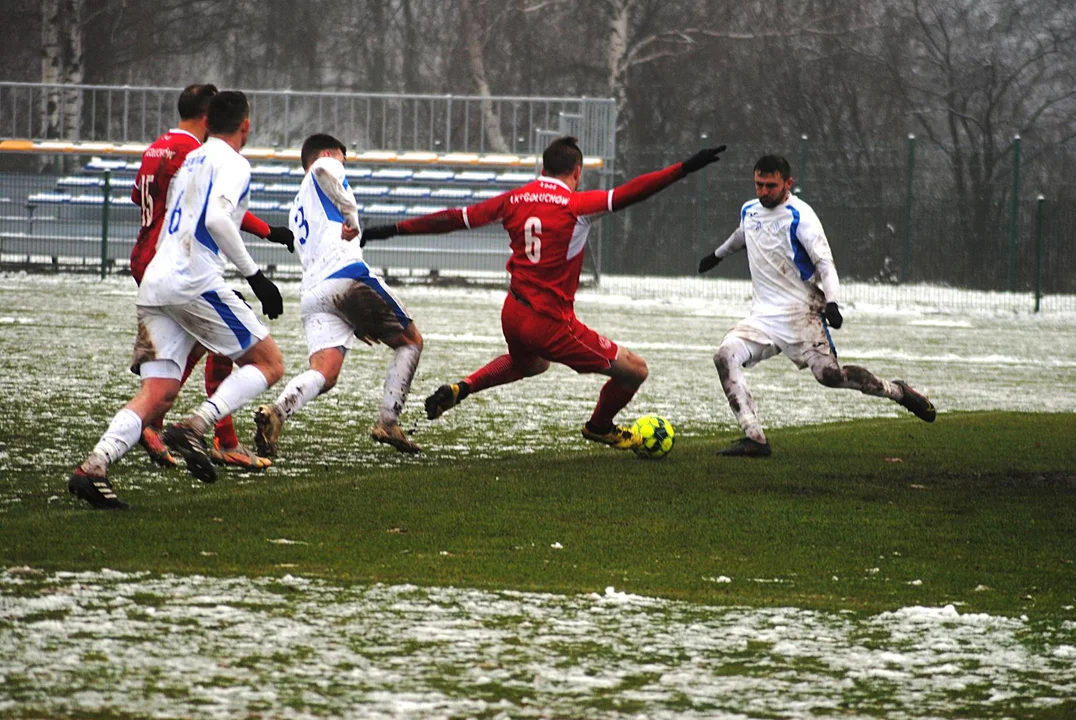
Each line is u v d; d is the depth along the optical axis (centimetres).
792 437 3462
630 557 2064
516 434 3406
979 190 12131
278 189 9875
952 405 4278
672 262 11788
